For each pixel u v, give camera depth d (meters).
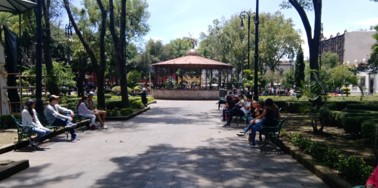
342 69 39.91
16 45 16.42
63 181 5.99
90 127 12.90
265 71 56.94
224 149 8.96
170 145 9.52
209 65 38.59
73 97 29.62
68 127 10.14
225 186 5.73
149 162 7.41
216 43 54.69
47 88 18.38
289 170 6.79
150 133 11.84
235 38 51.12
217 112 20.98
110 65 48.69
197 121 15.79
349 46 69.81
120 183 5.86
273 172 6.64
